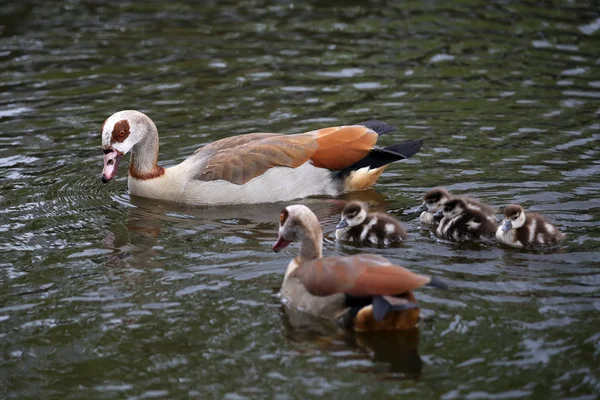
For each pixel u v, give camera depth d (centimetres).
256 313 1038
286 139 1516
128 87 2016
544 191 1442
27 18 2491
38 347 988
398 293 958
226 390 891
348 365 923
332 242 1280
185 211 1447
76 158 1672
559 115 1802
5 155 1673
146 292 1107
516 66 2084
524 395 865
